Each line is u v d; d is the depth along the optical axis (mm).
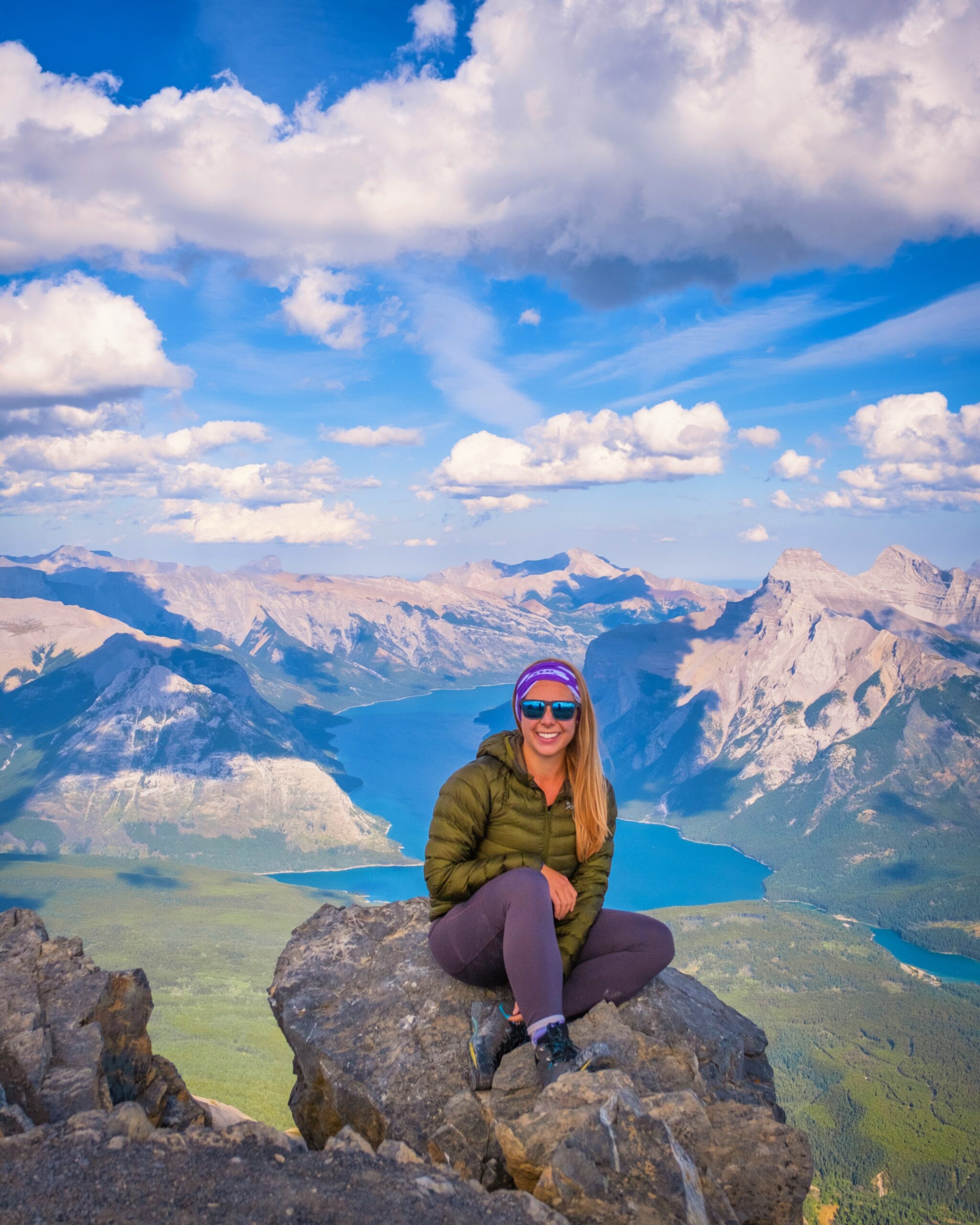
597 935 2400
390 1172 1679
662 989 2531
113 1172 1585
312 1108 2340
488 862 2320
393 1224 1545
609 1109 1796
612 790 2414
